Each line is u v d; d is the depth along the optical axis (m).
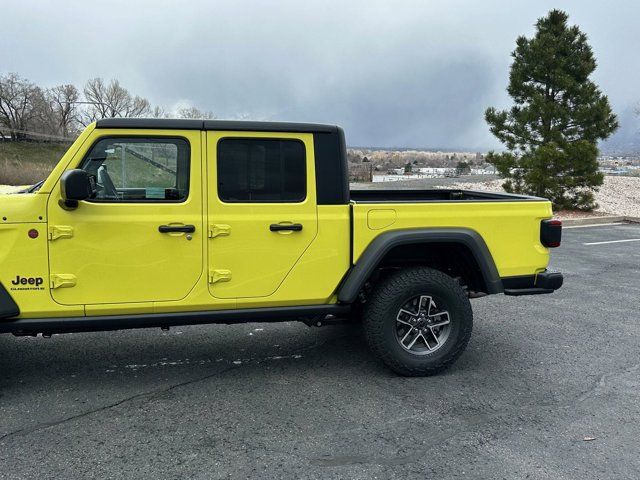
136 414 3.74
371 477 3.01
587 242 11.25
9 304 3.66
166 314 3.94
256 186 4.01
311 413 3.76
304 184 4.10
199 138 3.89
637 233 12.53
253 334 5.45
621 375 4.47
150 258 3.85
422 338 4.42
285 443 3.36
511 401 3.97
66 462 3.13
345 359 4.80
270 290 4.09
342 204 4.16
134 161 3.82
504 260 4.52
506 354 4.95
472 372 4.52
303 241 4.10
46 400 3.94
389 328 4.27
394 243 4.18
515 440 3.42
